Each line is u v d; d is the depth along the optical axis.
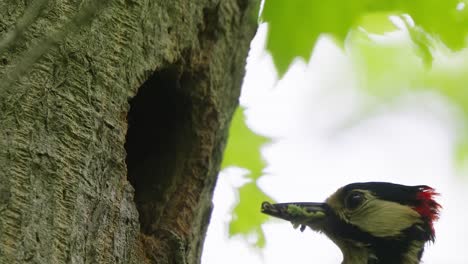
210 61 11.45
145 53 10.11
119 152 9.45
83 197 8.85
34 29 9.08
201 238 11.61
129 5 10.05
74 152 8.94
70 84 9.18
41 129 8.80
